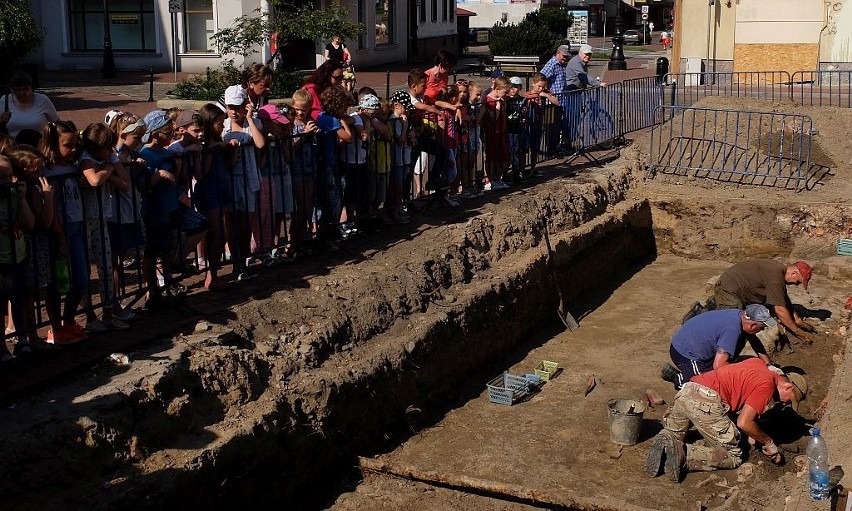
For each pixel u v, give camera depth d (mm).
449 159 11789
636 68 37406
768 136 16359
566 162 15656
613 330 11219
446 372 9141
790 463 7805
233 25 28250
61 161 7027
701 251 14508
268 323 7996
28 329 6773
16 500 5402
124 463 6016
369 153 10344
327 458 7492
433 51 42750
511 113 13461
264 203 9086
